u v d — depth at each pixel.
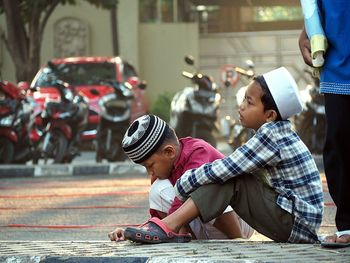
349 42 7.73
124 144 8.37
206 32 45.62
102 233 12.16
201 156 8.41
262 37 43.72
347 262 6.68
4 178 22.98
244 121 8.22
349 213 7.84
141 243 7.89
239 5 44.22
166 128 8.37
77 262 7.21
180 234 7.99
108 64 32.53
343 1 7.75
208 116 24.55
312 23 7.82
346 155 7.82
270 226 7.97
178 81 44.38
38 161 25.81
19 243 8.52
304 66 43.25
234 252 7.27
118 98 24.78
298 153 8.02
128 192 17.47
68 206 15.42
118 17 43.72
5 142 24.72
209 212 7.82
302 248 7.50
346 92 7.69
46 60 44.22
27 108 24.89
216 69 44.34
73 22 44.25
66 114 24.12
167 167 8.41
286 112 8.05
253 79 8.23
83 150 32.75
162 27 44.22
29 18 33.94
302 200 7.96
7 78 43.50
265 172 8.02
